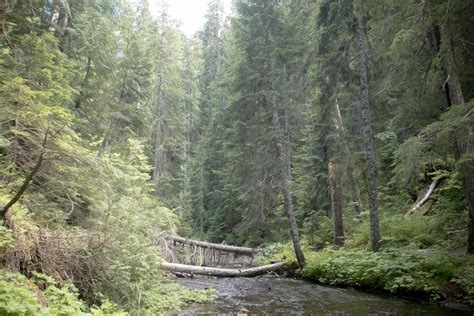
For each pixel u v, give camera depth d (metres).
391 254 11.83
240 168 17.84
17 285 4.95
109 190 7.47
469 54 9.90
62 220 7.20
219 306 9.91
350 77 15.35
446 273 9.64
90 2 12.97
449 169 15.54
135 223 8.02
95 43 12.43
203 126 35.97
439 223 13.29
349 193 19.45
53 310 4.55
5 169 6.50
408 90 12.30
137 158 9.71
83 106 12.20
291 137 19.16
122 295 7.70
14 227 5.88
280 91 15.99
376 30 10.97
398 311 8.59
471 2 9.21
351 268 12.34
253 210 17.81
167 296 10.01
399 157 9.56
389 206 19.38
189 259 19.05
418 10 9.21
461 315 7.96
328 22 15.11
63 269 6.61
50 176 7.09
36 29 9.96
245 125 16.42
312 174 19.47
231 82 16.53
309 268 14.55
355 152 16.09
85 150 6.88
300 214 21.42
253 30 15.66
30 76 7.55
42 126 6.07
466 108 7.74
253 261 20.48
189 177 33.28
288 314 8.89
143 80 17.52
